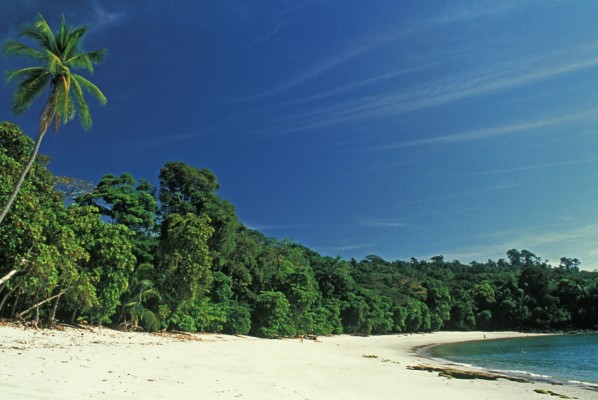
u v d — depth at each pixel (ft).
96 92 86.74
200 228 141.28
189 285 134.72
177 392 42.52
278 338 176.86
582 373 106.01
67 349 68.18
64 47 83.87
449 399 57.57
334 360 105.29
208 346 107.96
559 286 406.82
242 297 191.52
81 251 97.96
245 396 44.75
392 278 397.19
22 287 93.04
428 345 230.48
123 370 53.06
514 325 394.73
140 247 141.69
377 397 54.19
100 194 147.54
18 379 38.81
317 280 285.02
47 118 79.30
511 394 66.13
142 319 124.16
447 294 381.81
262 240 277.03
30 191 95.50
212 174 219.61
